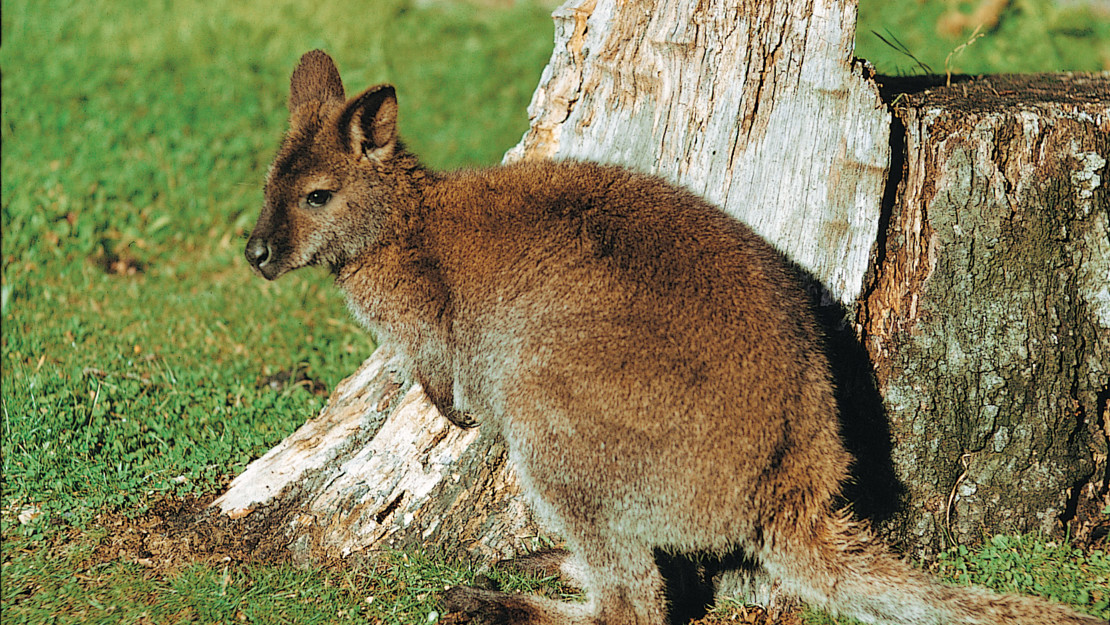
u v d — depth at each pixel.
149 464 6.08
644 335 4.44
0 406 6.46
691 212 4.72
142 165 10.08
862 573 4.52
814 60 4.93
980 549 5.30
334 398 5.91
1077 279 5.19
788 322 4.50
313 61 5.80
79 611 5.16
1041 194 5.09
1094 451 5.32
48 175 9.80
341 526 5.55
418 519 5.55
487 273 4.95
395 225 5.26
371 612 5.16
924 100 5.37
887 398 5.17
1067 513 5.39
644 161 5.28
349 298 5.55
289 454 5.79
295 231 5.32
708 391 4.36
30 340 7.61
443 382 5.34
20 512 5.76
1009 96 5.45
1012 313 5.13
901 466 5.24
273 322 8.09
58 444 6.20
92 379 6.91
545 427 4.65
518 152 5.71
